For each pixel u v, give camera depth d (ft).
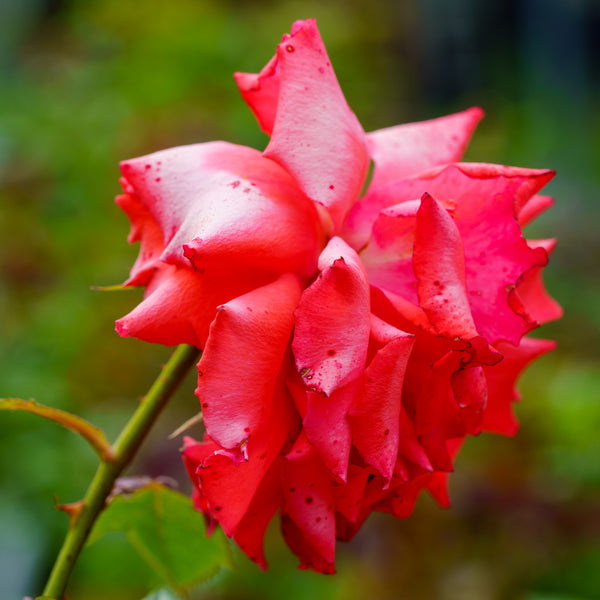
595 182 7.95
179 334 1.14
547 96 9.55
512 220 1.16
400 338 1.11
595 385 4.15
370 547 3.33
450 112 8.87
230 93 5.43
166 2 6.10
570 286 5.71
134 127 4.99
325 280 1.10
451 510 3.53
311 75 1.16
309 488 1.14
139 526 1.30
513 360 1.24
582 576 3.22
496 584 3.20
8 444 3.04
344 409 1.11
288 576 2.96
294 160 1.14
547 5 9.80
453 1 9.14
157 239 1.20
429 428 1.15
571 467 3.69
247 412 1.10
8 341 3.59
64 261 4.10
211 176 1.16
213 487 1.12
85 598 2.66
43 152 4.62
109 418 3.32
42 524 2.81
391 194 1.19
